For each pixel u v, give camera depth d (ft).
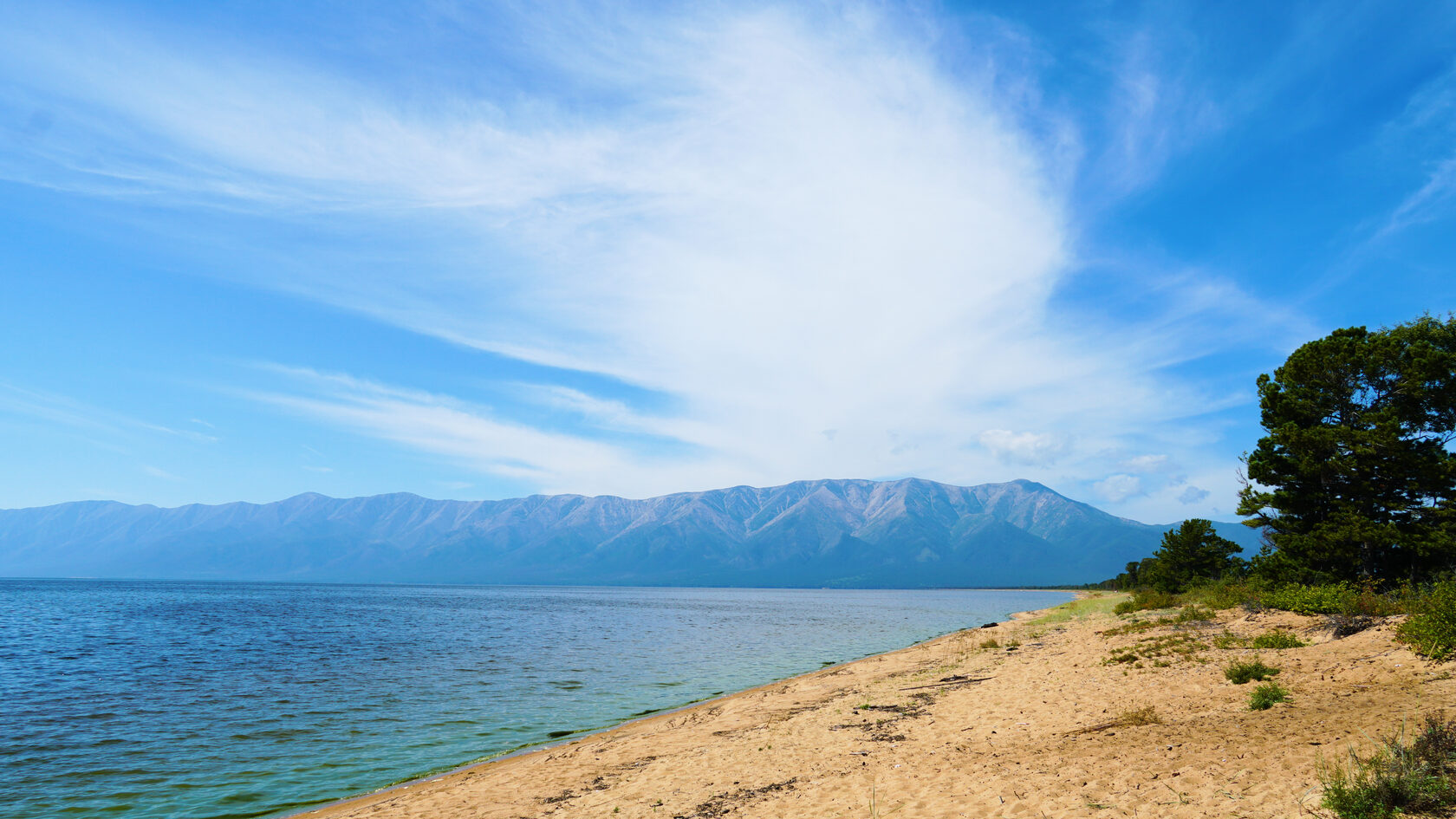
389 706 92.12
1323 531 96.73
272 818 49.47
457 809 45.37
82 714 87.81
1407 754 24.75
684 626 270.05
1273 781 27.32
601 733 72.95
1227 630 79.46
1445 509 90.48
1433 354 92.38
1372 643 54.34
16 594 539.70
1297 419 105.81
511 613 368.27
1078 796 30.37
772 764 48.06
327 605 432.66
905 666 106.01
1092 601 277.85
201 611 342.64
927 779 38.17
